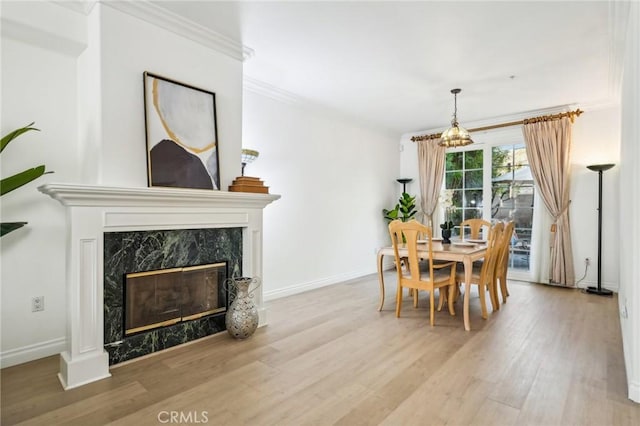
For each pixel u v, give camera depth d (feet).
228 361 8.02
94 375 7.14
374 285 16.62
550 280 16.11
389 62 11.27
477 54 10.64
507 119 17.40
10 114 7.86
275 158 14.14
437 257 11.08
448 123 18.88
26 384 6.97
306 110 15.57
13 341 7.91
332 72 12.09
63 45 8.22
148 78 8.45
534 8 8.16
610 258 14.97
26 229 8.07
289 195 14.78
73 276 7.00
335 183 17.24
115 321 7.84
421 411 6.03
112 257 7.75
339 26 9.09
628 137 8.70
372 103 15.51
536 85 13.19
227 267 10.11
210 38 9.59
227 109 10.27
